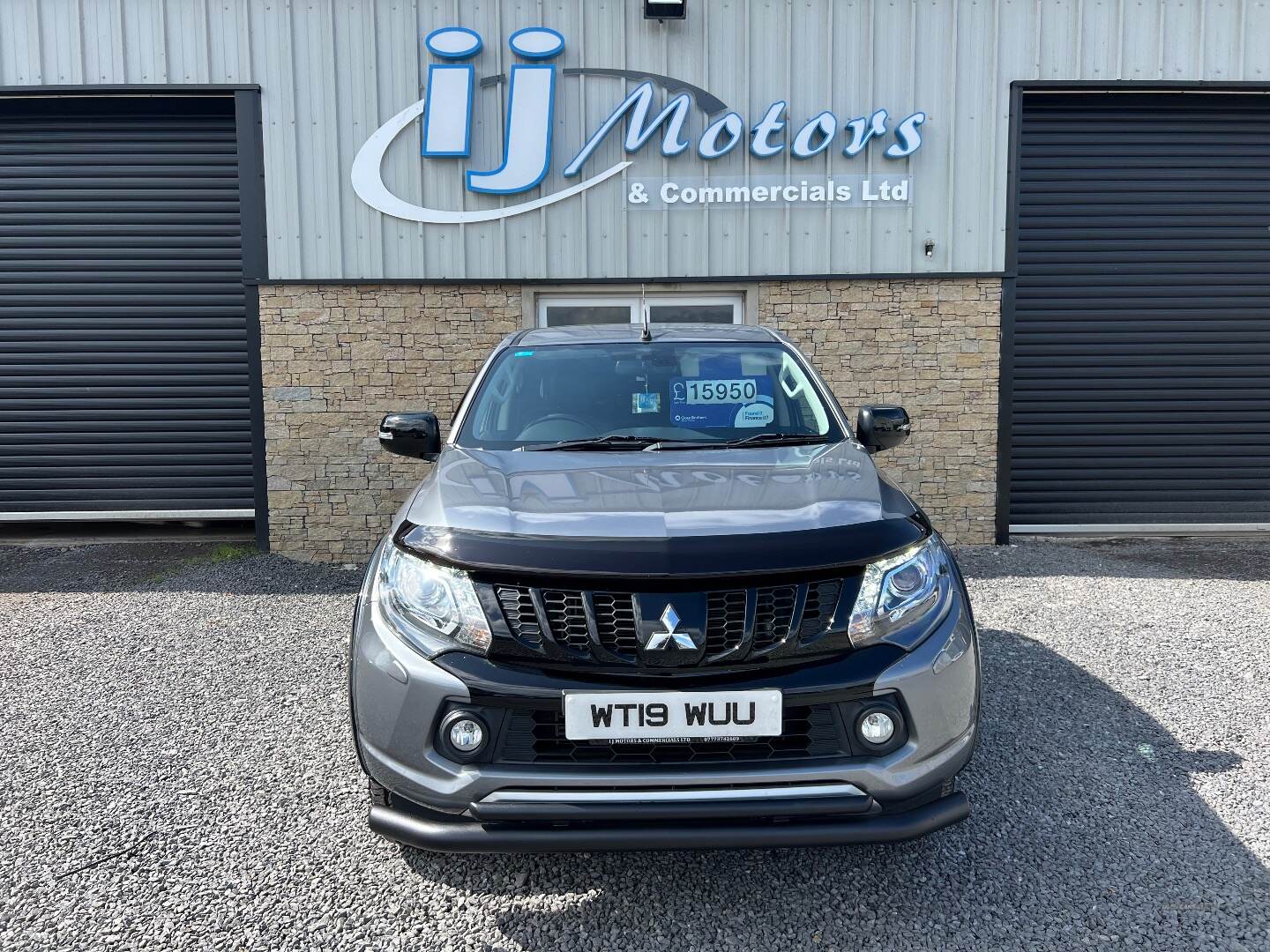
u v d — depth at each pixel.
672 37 6.68
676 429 3.24
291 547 6.88
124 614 5.24
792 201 6.78
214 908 2.38
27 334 7.47
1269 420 7.52
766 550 2.19
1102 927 2.26
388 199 6.73
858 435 3.48
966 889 2.44
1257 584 5.75
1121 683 3.96
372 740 2.27
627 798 2.08
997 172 6.80
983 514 6.96
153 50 6.69
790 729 2.15
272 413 6.78
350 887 2.48
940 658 2.25
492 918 2.35
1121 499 7.56
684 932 2.28
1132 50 6.88
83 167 7.34
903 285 6.81
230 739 3.46
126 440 7.57
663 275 6.82
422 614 2.25
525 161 6.70
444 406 6.82
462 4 6.63
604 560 2.16
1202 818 2.78
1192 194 7.37
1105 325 7.45
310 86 6.66
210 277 7.45
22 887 2.48
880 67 6.74
